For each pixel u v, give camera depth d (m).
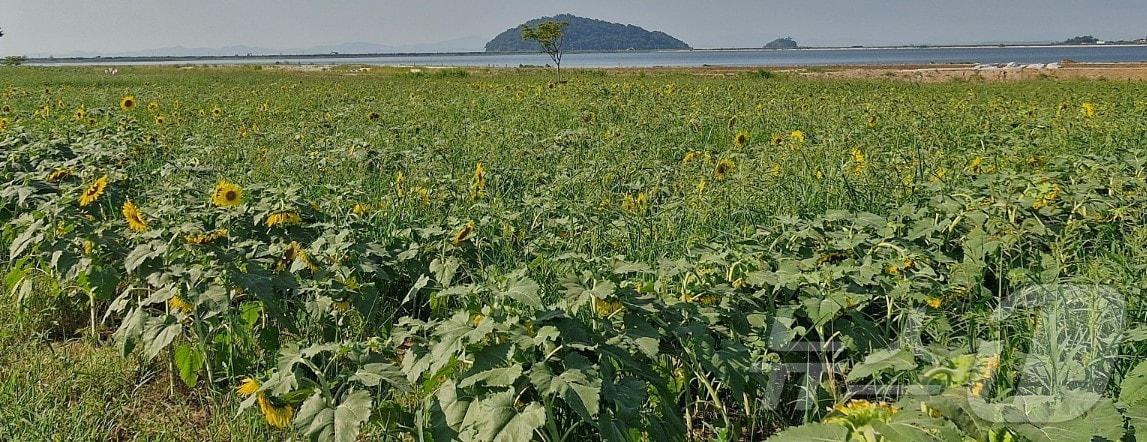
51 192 6.35
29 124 12.95
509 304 3.70
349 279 4.61
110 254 4.74
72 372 4.24
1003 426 2.49
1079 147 9.26
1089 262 4.50
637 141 10.87
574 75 42.47
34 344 4.59
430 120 14.40
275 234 5.41
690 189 7.01
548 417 3.03
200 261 4.45
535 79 36.91
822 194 6.93
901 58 152.88
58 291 4.96
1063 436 2.45
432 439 3.17
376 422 3.31
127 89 27.36
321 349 3.40
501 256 5.24
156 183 7.61
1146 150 7.93
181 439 3.79
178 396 4.15
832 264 4.47
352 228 5.60
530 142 10.59
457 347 3.02
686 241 5.29
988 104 15.96
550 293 4.41
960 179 6.98
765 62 138.50
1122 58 110.25
